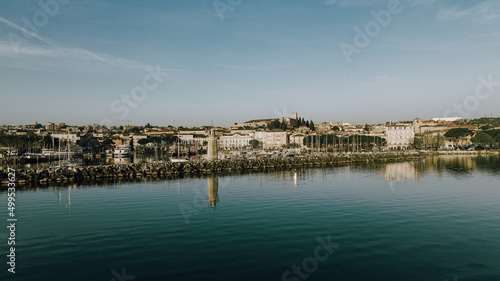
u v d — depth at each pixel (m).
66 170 86.25
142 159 182.38
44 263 26.08
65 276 23.88
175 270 24.66
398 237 31.64
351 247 29.08
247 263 25.83
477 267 25.00
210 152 124.38
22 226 36.09
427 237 31.59
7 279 23.45
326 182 72.81
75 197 55.00
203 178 85.56
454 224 35.88
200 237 31.91
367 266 25.23
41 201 51.22
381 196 52.94
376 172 96.69
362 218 38.50
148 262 26.11
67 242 30.77
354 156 150.00
